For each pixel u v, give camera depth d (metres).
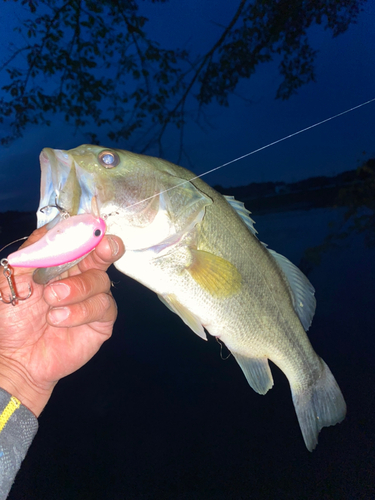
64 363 0.27
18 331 0.26
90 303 0.24
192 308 0.35
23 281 0.26
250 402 0.61
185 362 0.72
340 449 0.50
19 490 0.50
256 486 0.47
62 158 0.29
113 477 0.51
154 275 0.33
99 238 0.24
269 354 0.41
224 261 0.35
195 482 0.49
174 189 0.33
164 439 0.55
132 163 0.32
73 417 0.61
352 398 0.56
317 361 0.44
